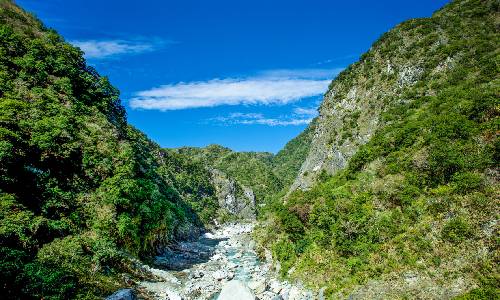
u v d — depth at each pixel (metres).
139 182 57.62
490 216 30.27
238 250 75.12
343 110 86.31
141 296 37.72
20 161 41.75
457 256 29.55
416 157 42.53
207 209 139.62
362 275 34.25
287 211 53.56
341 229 41.22
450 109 48.47
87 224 44.16
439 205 34.75
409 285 30.06
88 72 75.19
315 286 37.94
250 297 32.84
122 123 77.44
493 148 35.28
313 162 86.56
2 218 34.62
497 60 57.19
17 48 59.72
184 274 51.31
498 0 74.06
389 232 36.56
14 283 27.84
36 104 51.56
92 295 32.94
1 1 73.00
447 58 67.25
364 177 49.72
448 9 84.31
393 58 79.88
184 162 163.12
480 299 24.05
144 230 55.03
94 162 51.25
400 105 66.56
